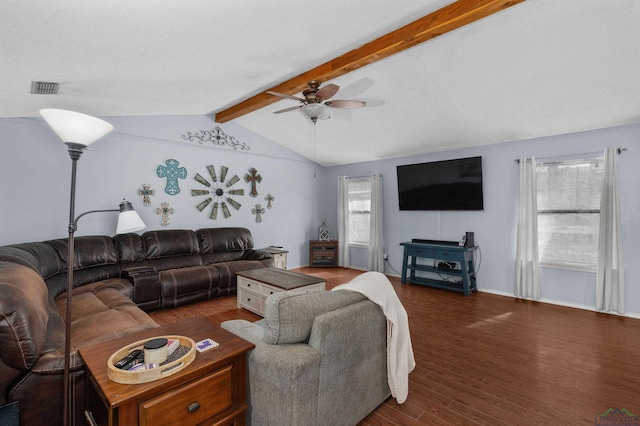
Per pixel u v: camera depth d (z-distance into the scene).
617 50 2.51
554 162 4.06
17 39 1.73
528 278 4.19
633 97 3.05
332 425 1.55
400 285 5.05
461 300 4.21
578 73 2.85
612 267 3.59
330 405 1.54
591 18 2.24
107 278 3.62
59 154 3.70
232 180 5.39
